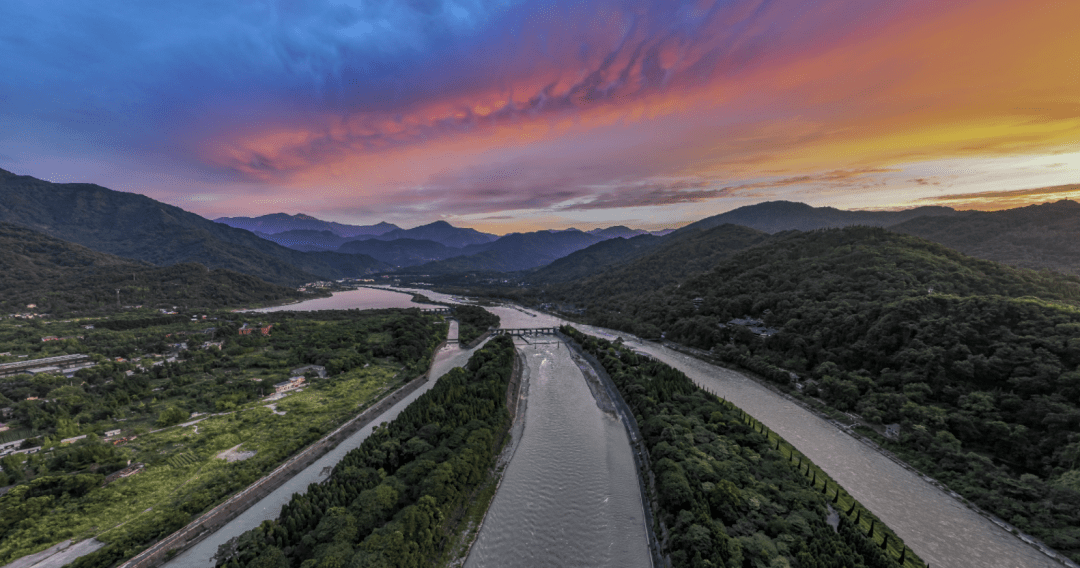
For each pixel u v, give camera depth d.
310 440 120.31
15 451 113.94
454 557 75.88
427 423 115.75
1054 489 85.00
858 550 69.31
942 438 108.25
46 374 162.12
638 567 74.00
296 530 73.50
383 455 97.56
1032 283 189.88
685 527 74.12
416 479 88.38
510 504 92.69
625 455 116.38
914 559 71.56
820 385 151.00
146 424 131.88
